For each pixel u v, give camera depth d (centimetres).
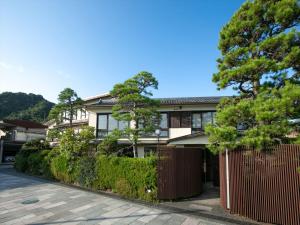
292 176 503
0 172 1548
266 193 536
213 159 1131
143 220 565
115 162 857
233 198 598
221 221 561
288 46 556
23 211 638
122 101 1070
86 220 563
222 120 602
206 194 858
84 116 2214
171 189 752
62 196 822
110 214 612
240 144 569
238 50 619
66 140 1085
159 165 753
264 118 502
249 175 570
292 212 493
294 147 506
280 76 580
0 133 2792
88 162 970
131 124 1266
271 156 536
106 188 892
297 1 563
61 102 1816
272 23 618
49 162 1250
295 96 479
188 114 1507
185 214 616
